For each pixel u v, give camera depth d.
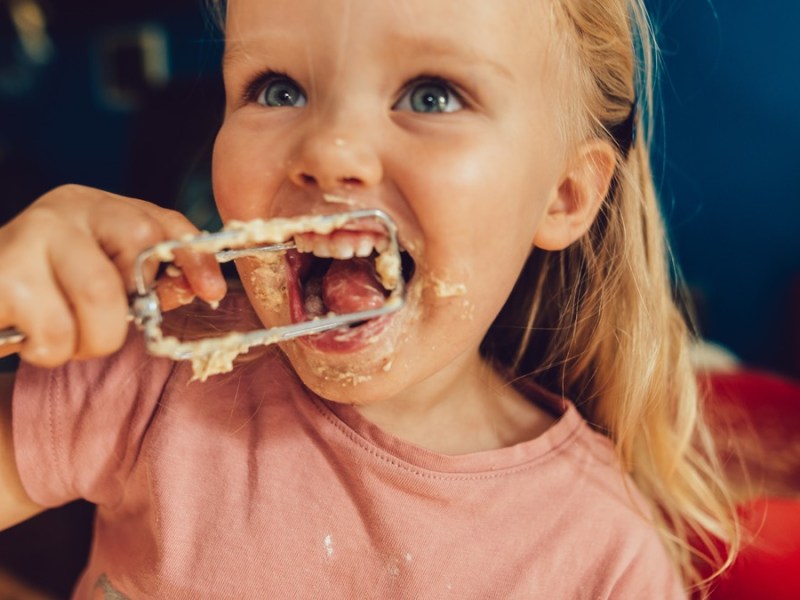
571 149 0.82
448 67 0.65
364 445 0.79
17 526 1.64
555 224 0.85
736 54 1.97
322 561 0.76
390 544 0.77
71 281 0.55
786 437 1.33
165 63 2.52
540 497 0.84
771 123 1.99
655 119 1.96
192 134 1.50
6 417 0.78
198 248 0.57
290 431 0.81
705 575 1.04
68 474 0.79
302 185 0.65
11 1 2.56
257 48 0.67
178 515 0.76
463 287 0.68
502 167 0.68
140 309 0.51
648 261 1.03
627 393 1.02
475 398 0.91
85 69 2.66
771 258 2.07
